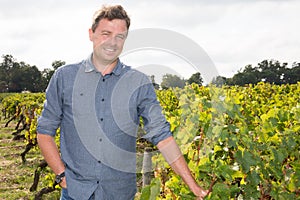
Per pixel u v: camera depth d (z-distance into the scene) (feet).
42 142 10.21
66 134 10.08
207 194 9.95
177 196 10.96
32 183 32.30
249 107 20.72
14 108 86.28
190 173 10.05
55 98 10.05
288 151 12.73
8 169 37.09
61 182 10.19
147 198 9.41
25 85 300.61
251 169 11.66
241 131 11.91
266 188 11.77
